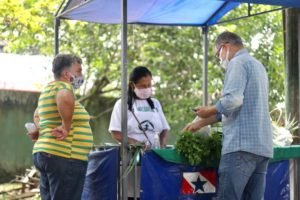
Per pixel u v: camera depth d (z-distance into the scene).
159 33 13.49
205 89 7.12
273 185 5.62
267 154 4.81
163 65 13.45
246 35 12.48
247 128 4.75
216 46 5.03
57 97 4.63
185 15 6.75
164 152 5.09
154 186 5.07
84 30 13.24
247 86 4.78
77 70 4.88
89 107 13.39
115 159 5.14
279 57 12.27
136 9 6.40
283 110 6.90
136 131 5.42
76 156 4.70
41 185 4.96
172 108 13.12
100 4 5.99
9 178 12.80
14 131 12.96
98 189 5.24
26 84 13.39
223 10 6.60
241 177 4.75
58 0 10.89
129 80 5.52
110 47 13.44
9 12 10.17
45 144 4.66
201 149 5.10
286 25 6.62
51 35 12.88
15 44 12.65
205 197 5.25
